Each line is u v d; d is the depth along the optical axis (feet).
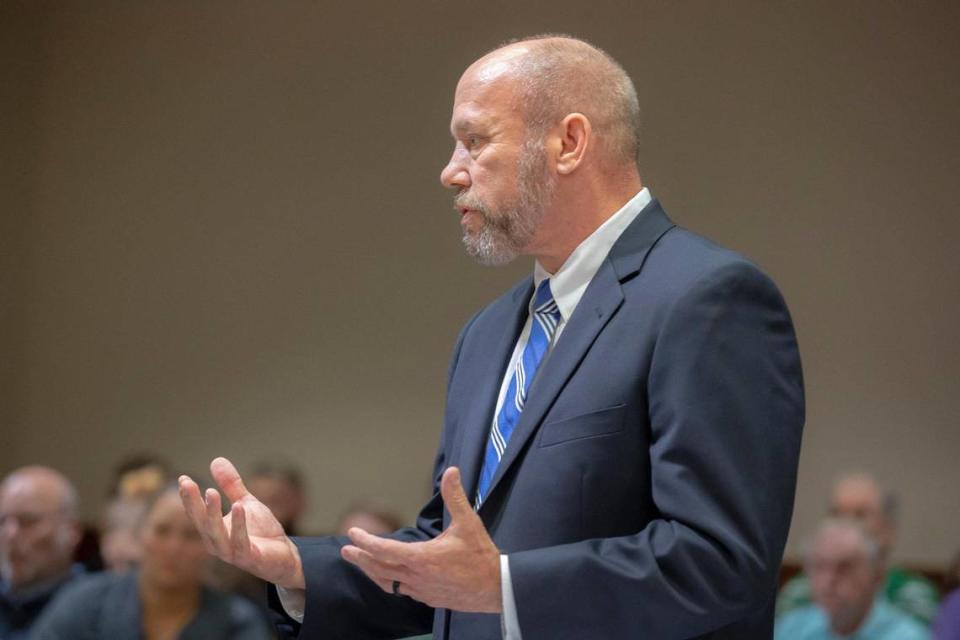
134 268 69.62
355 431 65.62
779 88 59.00
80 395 69.97
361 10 66.69
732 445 14.74
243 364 67.62
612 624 14.03
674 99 60.08
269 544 16.56
